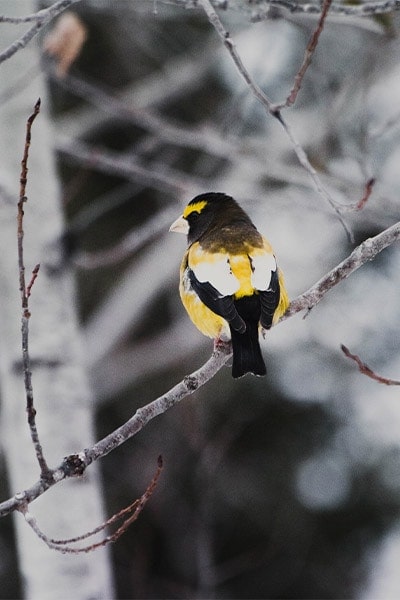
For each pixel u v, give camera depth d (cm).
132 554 1519
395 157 1487
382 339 1563
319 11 827
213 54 1514
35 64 1050
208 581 1196
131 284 1516
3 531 1564
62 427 1014
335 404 1592
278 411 1588
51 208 1054
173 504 1466
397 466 1579
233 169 1454
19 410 1016
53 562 992
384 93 1443
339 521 1571
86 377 1044
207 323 877
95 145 1581
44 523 991
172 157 1512
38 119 1063
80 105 1600
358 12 820
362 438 1589
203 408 1459
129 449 1556
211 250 890
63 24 1008
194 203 1023
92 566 997
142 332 1759
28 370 602
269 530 1556
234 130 1367
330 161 1302
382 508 1574
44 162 1060
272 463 1573
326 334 1560
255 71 1251
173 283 1711
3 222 1033
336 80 1410
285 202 1155
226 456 1555
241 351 822
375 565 1557
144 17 1495
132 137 1633
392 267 1568
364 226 1513
